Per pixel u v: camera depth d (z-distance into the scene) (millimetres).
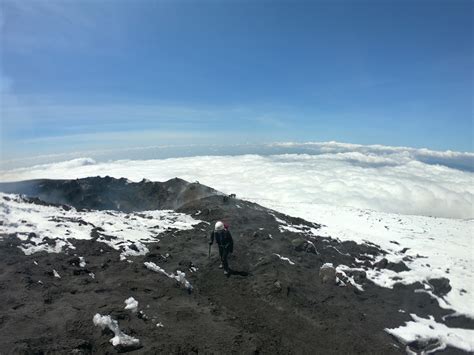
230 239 14914
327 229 25562
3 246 13070
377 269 17984
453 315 14852
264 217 23984
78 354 7367
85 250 14016
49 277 11312
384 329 12750
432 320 14250
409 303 14969
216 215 23250
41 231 15336
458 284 18172
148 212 23984
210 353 8547
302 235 20875
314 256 17781
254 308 12492
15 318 8539
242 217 22984
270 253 17188
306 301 13398
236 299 13008
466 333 13891
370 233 30531
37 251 13203
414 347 12367
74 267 12312
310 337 11398
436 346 12523
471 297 16969
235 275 14773
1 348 7199
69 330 8297
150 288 11617
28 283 10469
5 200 20094
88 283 11359
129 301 9984
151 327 9227
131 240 16547
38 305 9398
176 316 10086
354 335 11906
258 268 15477
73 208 22156
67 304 9625
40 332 8109
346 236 24031
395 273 17375
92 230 16828
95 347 7902
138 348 8133
